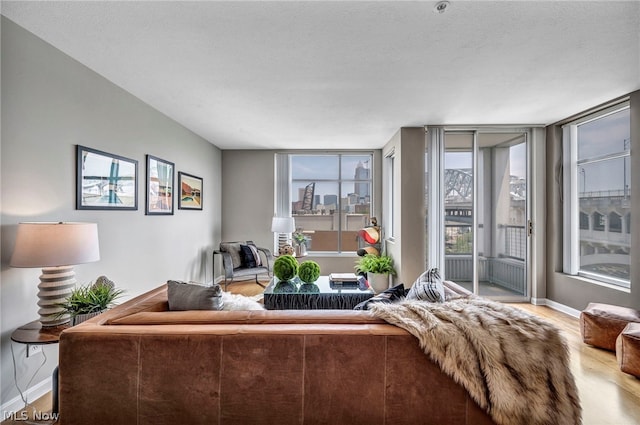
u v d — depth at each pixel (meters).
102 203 2.65
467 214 4.32
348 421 1.40
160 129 3.59
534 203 4.21
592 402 1.99
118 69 2.52
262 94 3.04
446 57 2.32
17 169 1.92
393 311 1.50
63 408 1.40
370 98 3.15
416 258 4.23
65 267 1.96
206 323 1.49
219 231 5.54
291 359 1.40
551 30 1.98
